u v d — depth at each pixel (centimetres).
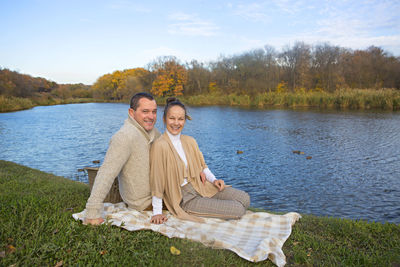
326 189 628
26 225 244
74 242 220
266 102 3350
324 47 4150
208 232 244
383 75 3928
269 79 4269
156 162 267
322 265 210
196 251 219
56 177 545
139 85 5719
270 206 538
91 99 6894
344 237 264
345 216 489
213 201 273
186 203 278
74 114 2928
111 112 3203
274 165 830
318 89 3988
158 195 266
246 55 4419
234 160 893
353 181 680
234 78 4425
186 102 4044
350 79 4075
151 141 278
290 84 4228
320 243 244
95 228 238
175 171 270
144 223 250
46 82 7631
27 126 1883
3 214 266
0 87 4547
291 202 557
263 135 1348
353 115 2041
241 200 287
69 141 1293
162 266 199
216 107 3206
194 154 289
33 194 363
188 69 4828
